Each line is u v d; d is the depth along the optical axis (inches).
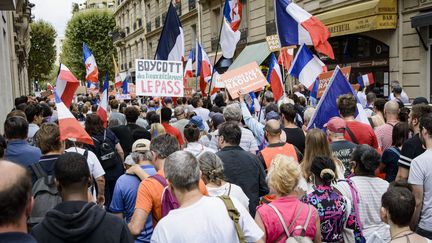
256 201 180.7
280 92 374.3
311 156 173.6
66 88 261.1
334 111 239.3
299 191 149.7
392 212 127.0
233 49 423.8
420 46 548.4
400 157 189.3
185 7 1321.4
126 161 192.2
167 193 148.9
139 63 287.3
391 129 246.7
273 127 206.8
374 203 161.5
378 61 625.9
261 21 908.6
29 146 188.7
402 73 577.3
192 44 1298.0
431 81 541.3
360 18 597.6
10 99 660.1
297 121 366.6
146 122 390.6
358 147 169.0
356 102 229.0
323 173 151.1
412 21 529.0
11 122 185.9
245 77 322.3
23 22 1028.5
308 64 328.2
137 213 149.8
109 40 2176.4
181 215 116.9
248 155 185.5
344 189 159.0
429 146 167.9
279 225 133.5
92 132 270.8
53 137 166.2
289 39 338.3
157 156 157.4
